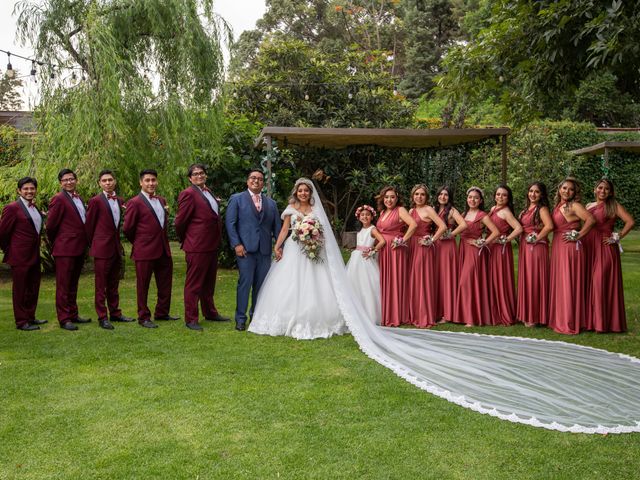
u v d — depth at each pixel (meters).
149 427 3.50
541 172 13.52
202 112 9.91
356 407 3.81
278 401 3.92
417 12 31.03
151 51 9.73
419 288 6.29
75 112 8.65
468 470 2.98
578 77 6.58
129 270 10.54
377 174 11.35
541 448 3.22
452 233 6.39
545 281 6.20
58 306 6.14
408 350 5.13
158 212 6.29
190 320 6.12
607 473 2.94
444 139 8.49
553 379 4.38
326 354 5.09
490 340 5.59
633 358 4.95
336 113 13.80
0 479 2.89
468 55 7.09
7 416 3.67
